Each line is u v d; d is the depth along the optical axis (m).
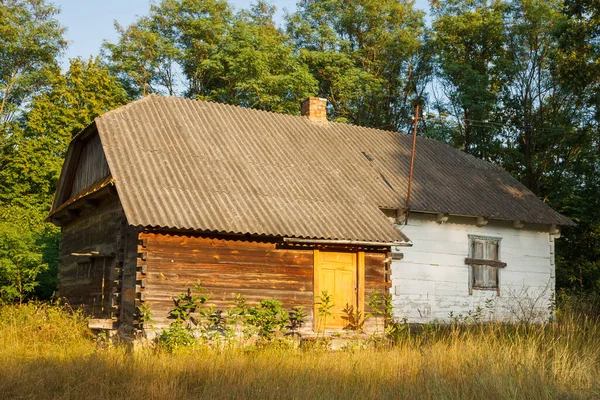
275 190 16.94
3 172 30.11
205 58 36.16
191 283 14.88
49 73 33.84
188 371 10.82
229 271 15.28
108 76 33.69
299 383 10.11
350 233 16.00
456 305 19.61
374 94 38.66
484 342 12.88
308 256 16.19
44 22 36.06
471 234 20.22
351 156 20.72
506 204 21.05
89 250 18.55
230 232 14.67
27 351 12.78
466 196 20.66
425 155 22.92
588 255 28.20
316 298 16.03
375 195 18.64
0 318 15.29
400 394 9.73
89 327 15.12
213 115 20.11
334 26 40.78
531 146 34.72
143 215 14.17
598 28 24.50
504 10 36.16
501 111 36.44
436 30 39.00
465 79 35.31
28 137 31.61
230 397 9.45
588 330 13.91
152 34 35.84
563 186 31.97
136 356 11.66
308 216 16.22
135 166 15.96
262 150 18.98
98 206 18.27
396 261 19.02
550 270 21.38
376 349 14.30
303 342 14.99
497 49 37.06
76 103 31.69
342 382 10.41
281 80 33.59
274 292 15.67
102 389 9.58
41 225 26.80
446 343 13.48
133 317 14.61
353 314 16.45
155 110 19.17
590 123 32.44
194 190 15.77
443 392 9.65
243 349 13.64
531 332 14.12
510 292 20.52
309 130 21.56
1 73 35.84
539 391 9.94
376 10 39.53
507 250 20.77
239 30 34.72
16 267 21.06
